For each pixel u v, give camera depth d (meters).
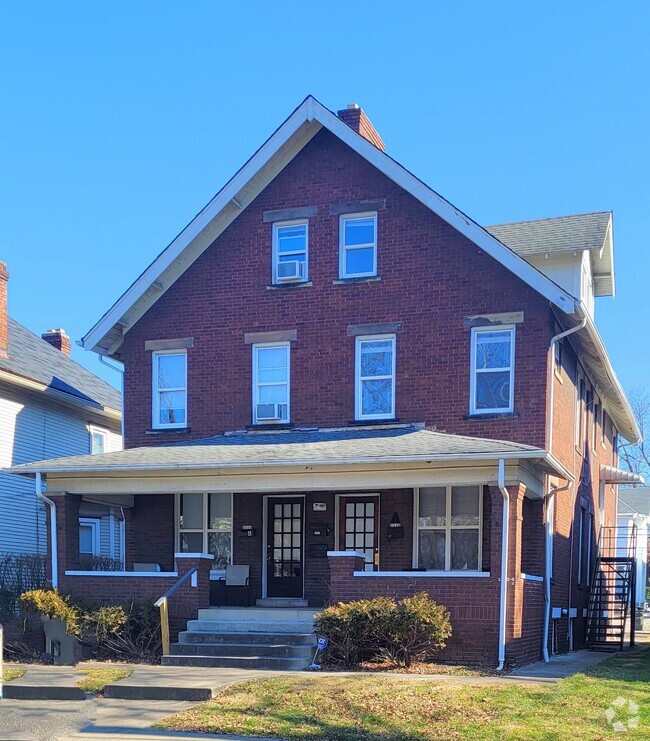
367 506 19.14
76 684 12.81
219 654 15.32
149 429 20.48
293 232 20.16
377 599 15.13
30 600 16.25
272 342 19.88
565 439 20.02
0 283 23.34
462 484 15.88
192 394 20.30
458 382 18.34
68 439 25.47
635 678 13.83
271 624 16.22
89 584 17.27
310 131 19.97
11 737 10.28
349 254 19.66
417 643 14.88
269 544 19.80
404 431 18.19
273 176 20.25
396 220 19.22
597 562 25.89
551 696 11.55
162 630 15.73
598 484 27.09
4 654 16.02
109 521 25.94
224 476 17.08
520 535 15.61
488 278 18.36
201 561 16.91
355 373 19.22
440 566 18.17
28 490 23.53
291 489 16.77
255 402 19.86
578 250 20.62
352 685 12.21
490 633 15.14
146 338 20.80
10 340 25.53
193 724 10.56
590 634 23.17
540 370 17.75
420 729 9.97
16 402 23.33
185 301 20.61
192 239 20.05
